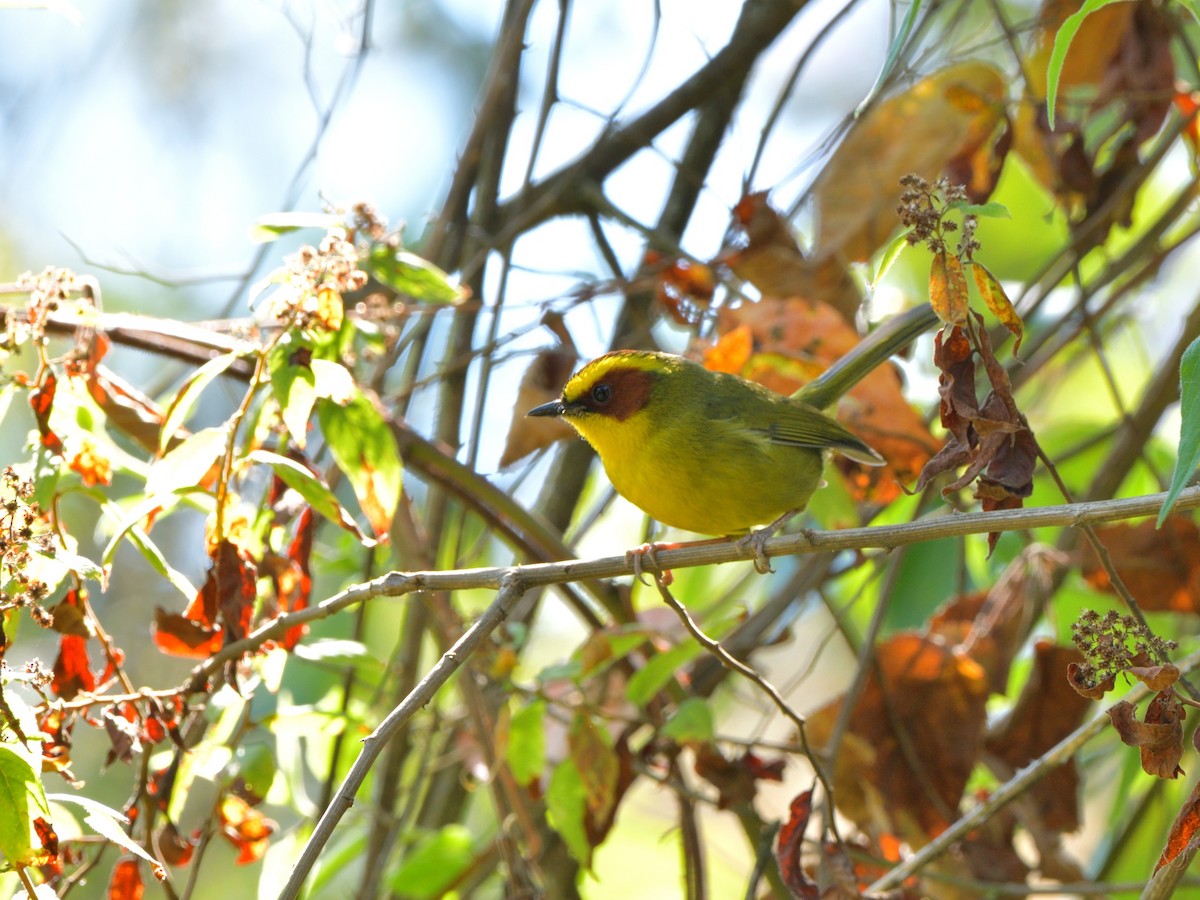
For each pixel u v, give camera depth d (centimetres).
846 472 1042
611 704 987
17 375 754
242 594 740
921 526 671
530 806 1011
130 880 766
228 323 938
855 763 999
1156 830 1123
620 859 1514
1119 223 1049
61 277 764
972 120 1030
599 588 974
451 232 1181
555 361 1077
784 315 1020
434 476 970
